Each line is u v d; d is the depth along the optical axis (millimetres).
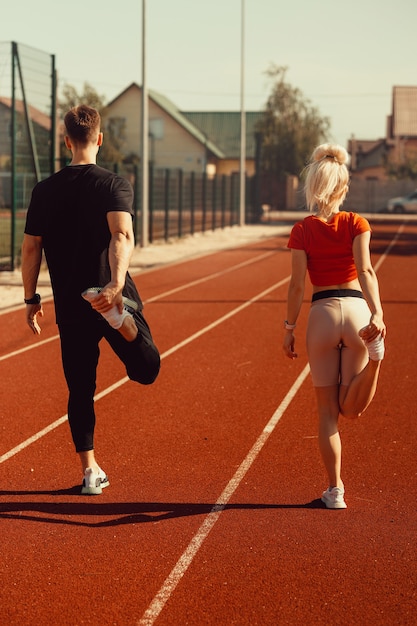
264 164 72312
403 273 20906
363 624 3857
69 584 4234
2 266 19500
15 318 12953
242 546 4703
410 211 62625
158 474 5926
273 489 5633
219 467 6078
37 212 5215
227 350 10609
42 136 19531
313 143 71688
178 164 76312
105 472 5965
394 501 5410
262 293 16641
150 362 5227
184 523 5039
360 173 80000
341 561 4508
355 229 5102
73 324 5254
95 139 5332
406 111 79875
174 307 14508
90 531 4918
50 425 7129
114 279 4902
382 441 6727
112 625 3838
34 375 9086
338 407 5277
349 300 5125
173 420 7336
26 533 4887
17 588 4191
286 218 53906
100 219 5105
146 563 4484
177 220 32688
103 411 7621
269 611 3971
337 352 5188
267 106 72438
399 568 4422
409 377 9039
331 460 5246
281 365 9688
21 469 6020
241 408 7762
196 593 4145
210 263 23250
